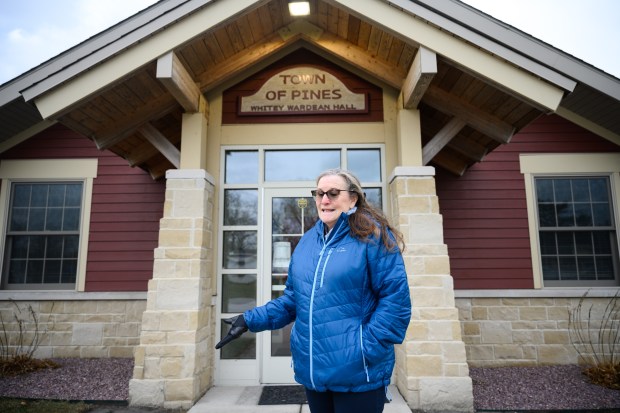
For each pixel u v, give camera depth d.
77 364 5.55
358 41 4.61
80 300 6.09
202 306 4.14
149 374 3.86
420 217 4.14
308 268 1.88
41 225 6.36
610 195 6.06
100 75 3.77
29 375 4.98
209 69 4.59
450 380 3.82
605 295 5.73
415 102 4.33
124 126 4.39
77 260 6.22
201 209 4.23
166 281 4.04
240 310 4.60
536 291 5.77
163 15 3.79
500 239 5.96
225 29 4.13
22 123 6.32
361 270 1.78
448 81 4.23
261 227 4.70
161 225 4.16
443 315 3.94
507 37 4.96
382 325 1.69
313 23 4.78
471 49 3.76
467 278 5.86
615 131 6.13
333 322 1.73
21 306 6.07
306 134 4.80
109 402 3.98
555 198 6.14
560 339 5.67
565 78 3.64
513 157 6.17
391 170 4.67
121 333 6.02
